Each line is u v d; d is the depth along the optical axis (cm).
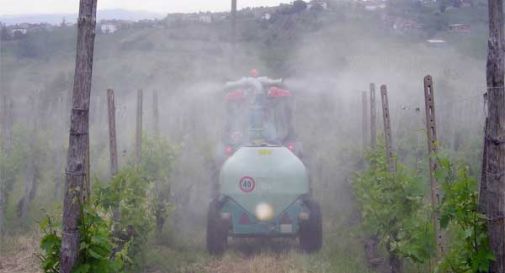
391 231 1415
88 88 895
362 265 1594
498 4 793
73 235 905
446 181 917
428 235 1233
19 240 1827
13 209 2081
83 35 886
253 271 1548
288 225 1730
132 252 1477
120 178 1347
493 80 795
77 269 909
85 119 895
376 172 1595
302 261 1617
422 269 1492
